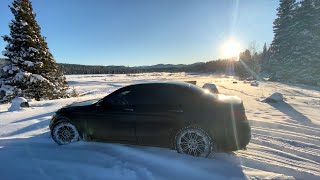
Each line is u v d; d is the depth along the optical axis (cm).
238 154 508
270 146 571
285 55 3872
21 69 1997
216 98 504
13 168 438
